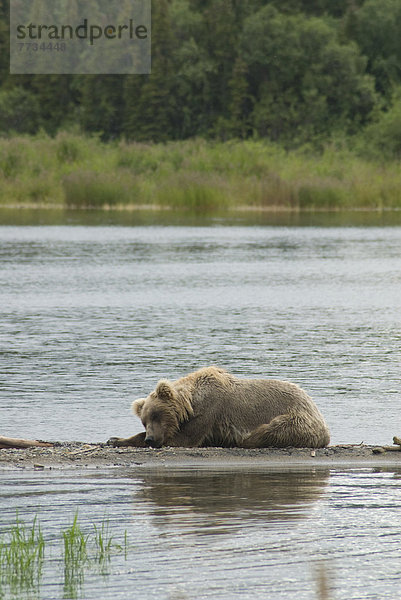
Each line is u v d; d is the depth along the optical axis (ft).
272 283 204.95
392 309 167.94
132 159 480.23
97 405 91.97
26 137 542.57
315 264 244.63
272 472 63.10
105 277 212.02
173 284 201.05
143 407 71.92
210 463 65.92
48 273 218.38
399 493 57.00
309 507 53.57
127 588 41.11
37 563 44.21
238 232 332.80
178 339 134.51
